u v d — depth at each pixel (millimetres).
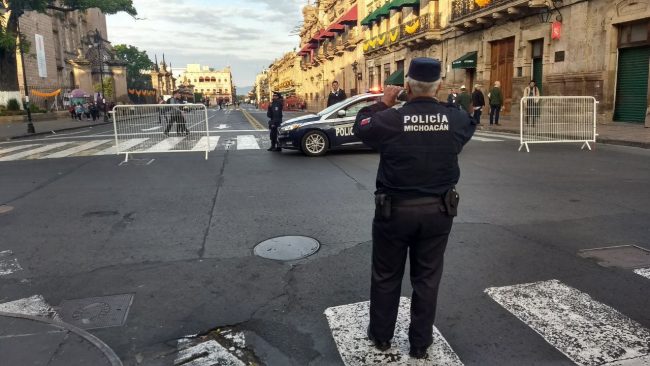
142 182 8547
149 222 5891
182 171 9695
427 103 2631
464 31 26938
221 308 3586
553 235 5094
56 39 59281
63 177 9273
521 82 21703
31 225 5867
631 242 4824
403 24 34219
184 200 7043
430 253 2779
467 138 2701
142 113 11414
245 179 8656
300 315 3455
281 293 3820
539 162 9992
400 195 2643
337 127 11594
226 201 6926
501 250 4656
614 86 16875
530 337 3080
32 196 7520
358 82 48375
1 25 33656
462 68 26906
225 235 5320
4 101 36500
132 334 3225
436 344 3023
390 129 2588
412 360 2857
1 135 21391
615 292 3697
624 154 10828
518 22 21672
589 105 11945
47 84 52875
